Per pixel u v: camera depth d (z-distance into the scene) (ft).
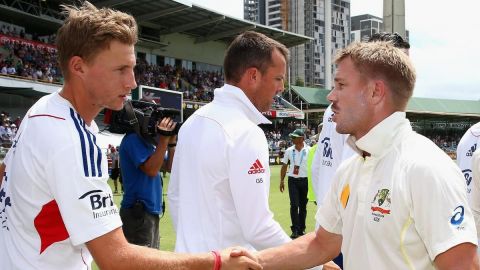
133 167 12.07
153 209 12.36
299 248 6.65
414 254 4.89
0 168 6.25
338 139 11.46
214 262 5.73
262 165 6.82
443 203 4.64
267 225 6.74
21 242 5.47
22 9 86.58
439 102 155.22
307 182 26.35
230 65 7.66
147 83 106.63
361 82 5.38
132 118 11.80
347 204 5.61
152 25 115.03
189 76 122.72
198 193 7.12
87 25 5.46
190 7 103.09
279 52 7.65
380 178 5.14
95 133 6.14
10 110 85.46
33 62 88.48
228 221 6.97
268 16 299.38
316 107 146.61
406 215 4.87
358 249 5.33
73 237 5.17
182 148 7.64
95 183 5.33
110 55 5.52
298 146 26.43
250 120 7.42
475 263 4.65
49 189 5.26
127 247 5.35
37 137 5.33
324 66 296.51
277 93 7.86
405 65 5.29
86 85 5.64
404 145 5.13
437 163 4.79
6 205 5.68
